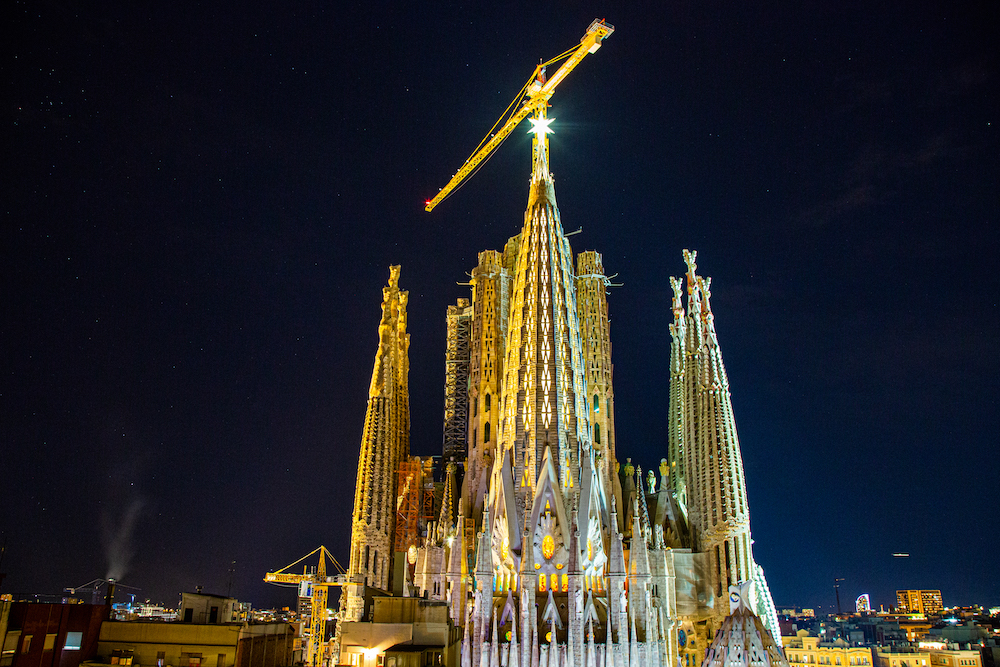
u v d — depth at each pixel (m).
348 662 103.25
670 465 175.75
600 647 137.62
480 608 142.50
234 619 92.25
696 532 156.12
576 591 141.12
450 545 155.38
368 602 120.50
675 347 178.38
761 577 147.75
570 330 173.00
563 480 158.12
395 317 185.62
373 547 164.25
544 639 140.38
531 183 187.38
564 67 197.38
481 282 196.50
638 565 146.25
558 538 150.75
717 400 156.12
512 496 157.88
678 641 149.12
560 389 165.00
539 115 196.75
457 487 188.12
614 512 151.75
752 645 82.38
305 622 168.00
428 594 157.50
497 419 183.25
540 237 178.38
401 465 173.88
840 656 163.25
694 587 151.00
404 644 103.50
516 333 172.50
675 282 181.75
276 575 160.88
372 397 176.50
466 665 137.00
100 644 76.69
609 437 183.62
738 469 152.00
